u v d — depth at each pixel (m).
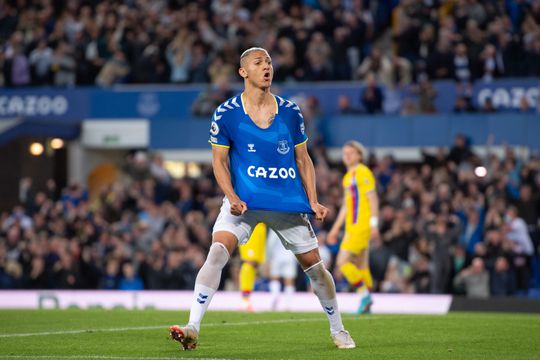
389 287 28.88
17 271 32.66
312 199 12.80
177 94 39.22
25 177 40.47
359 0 40.19
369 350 12.98
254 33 40.25
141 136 39.25
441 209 29.84
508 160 31.80
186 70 39.94
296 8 40.72
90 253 32.19
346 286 28.91
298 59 39.06
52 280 31.95
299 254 12.85
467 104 35.69
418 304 25.67
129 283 30.83
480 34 37.41
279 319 18.73
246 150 12.64
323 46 38.53
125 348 13.34
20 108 40.97
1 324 17.50
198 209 34.91
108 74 40.75
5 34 44.28
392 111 36.56
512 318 18.66
